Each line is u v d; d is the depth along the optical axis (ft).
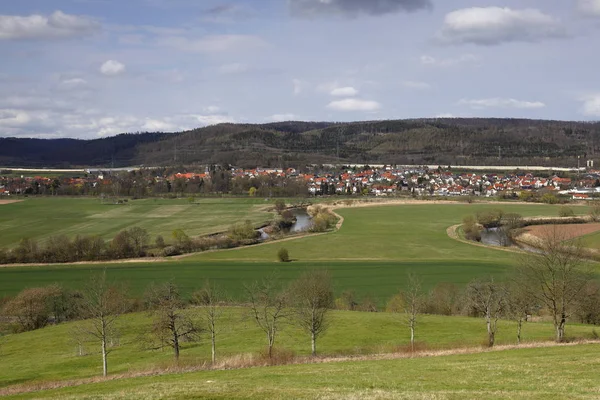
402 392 101.04
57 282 343.26
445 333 202.49
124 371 163.73
